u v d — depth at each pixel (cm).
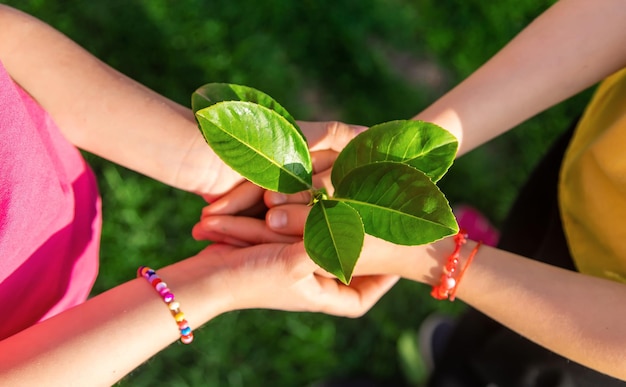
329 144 55
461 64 100
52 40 52
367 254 51
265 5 92
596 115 57
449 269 51
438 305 93
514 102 54
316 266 49
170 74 88
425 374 88
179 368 83
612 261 55
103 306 47
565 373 61
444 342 85
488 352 69
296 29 93
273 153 42
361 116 94
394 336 91
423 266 52
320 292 52
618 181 52
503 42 101
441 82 99
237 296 50
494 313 51
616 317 49
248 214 56
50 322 46
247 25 92
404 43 98
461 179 97
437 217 39
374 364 89
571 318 49
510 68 54
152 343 47
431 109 54
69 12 86
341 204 41
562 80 53
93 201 57
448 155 42
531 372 65
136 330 46
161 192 86
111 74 53
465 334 73
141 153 53
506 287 50
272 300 51
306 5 94
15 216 44
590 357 49
